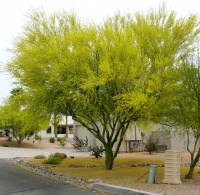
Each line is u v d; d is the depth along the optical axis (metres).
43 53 12.91
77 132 33.03
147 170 15.25
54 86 13.20
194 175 13.12
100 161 20.05
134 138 27.72
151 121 15.80
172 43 13.44
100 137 15.97
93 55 13.12
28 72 13.36
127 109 12.58
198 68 11.84
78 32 13.10
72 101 13.58
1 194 9.86
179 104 12.41
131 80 12.59
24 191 10.34
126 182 11.55
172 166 11.14
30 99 14.07
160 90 12.09
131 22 14.09
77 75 12.73
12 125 37.12
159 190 9.88
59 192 10.18
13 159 21.84
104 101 13.66
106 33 12.85
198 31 13.70
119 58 12.51
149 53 13.19
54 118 14.95
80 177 13.33
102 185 10.70
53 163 18.81
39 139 45.94
